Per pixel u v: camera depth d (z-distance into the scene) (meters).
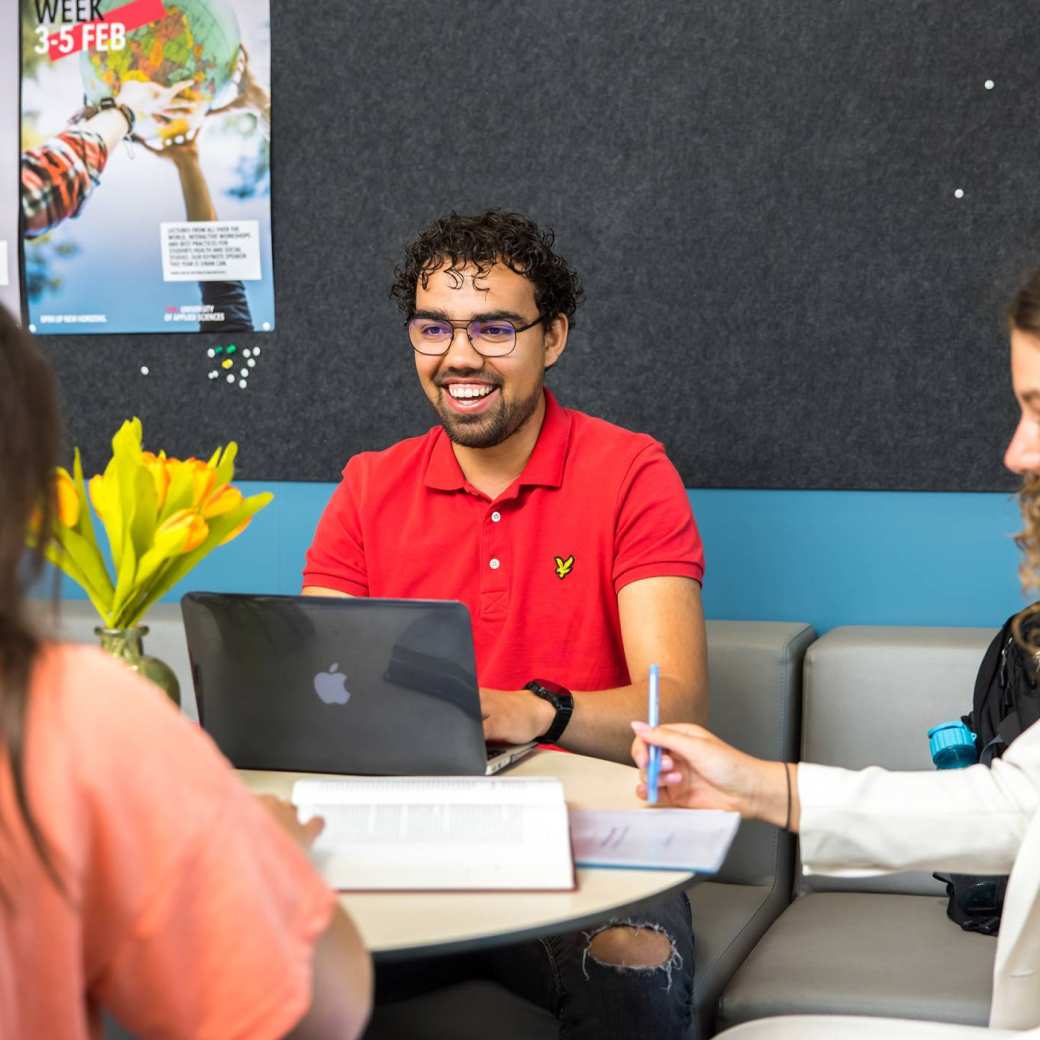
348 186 2.49
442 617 1.37
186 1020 0.69
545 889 1.09
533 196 2.41
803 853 1.31
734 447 2.36
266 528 2.57
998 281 2.22
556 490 1.87
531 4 2.38
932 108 2.24
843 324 2.30
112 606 1.48
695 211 2.34
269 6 2.49
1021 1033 1.18
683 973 1.51
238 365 2.56
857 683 2.06
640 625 1.80
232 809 0.70
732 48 2.31
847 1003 1.61
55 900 0.64
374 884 1.08
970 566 2.28
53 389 0.72
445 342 1.84
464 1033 1.53
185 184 2.55
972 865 1.29
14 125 2.61
